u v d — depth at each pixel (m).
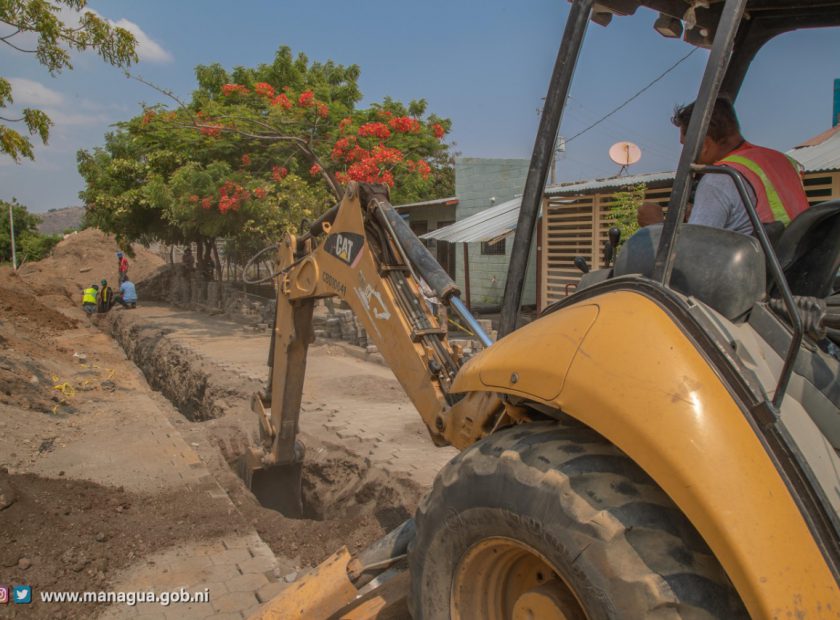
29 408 8.66
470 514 2.15
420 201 20.97
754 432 1.71
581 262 2.83
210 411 10.55
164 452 7.07
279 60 20.64
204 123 14.41
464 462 2.21
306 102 14.18
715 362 1.81
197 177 15.02
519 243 2.67
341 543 5.30
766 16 2.91
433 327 3.70
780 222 2.42
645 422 1.76
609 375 1.87
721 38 1.99
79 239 41.47
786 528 1.60
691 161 2.02
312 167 14.84
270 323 17.22
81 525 5.00
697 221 2.51
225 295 22.31
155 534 5.01
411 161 15.23
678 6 2.92
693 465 1.67
